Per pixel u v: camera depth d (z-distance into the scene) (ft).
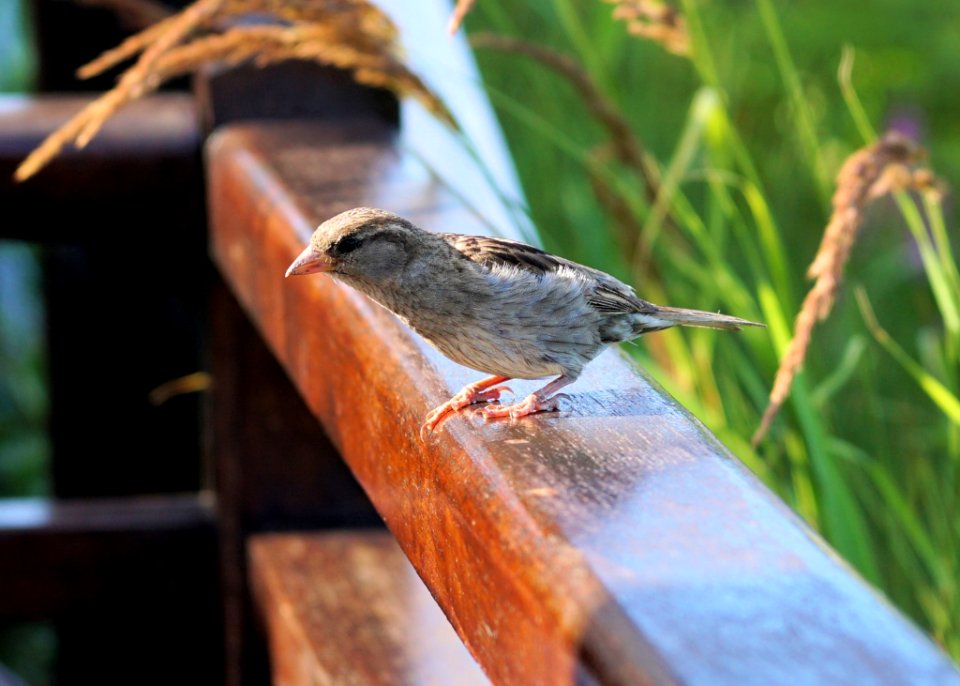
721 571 5.85
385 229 6.45
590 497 5.98
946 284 6.67
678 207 6.89
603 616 5.82
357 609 6.66
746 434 6.82
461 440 6.10
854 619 5.80
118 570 7.04
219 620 7.07
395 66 6.75
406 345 6.28
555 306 6.48
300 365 6.52
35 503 7.09
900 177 6.45
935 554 6.74
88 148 6.89
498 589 5.97
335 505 6.89
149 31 6.73
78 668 7.12
